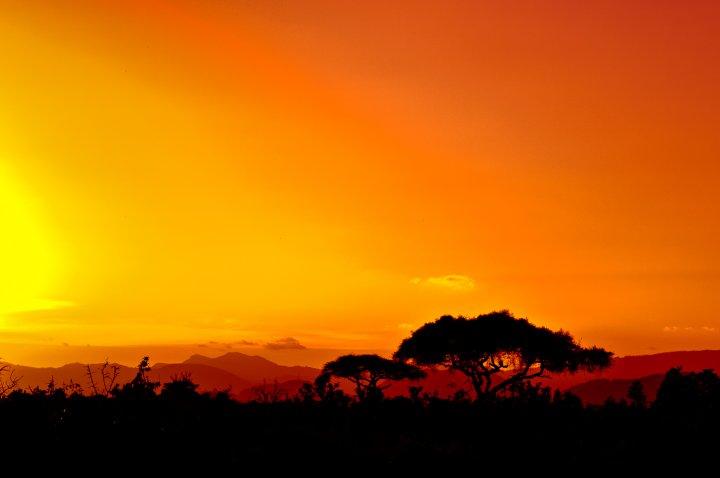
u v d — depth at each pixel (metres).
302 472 20.77
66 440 20.11
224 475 19.97
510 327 60.31
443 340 61.38
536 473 22.72
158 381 23.36
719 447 25.72
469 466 22.98
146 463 20.03
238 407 25.92
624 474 22.83
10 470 19.00
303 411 30.05
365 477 20.97
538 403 31.67
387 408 32.75
